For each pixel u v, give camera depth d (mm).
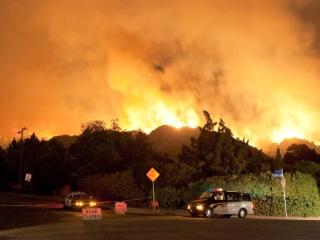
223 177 42625
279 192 39500
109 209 47969
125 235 22312
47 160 80312
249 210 36219
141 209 45906
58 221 33469
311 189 39844
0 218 37219
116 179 55750
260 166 49188
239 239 19812
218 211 35250
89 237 21875
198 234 22109
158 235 21938
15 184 92562
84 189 64562
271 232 22594
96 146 69875
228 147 47406
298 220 31891
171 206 46781
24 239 22188
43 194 79375
